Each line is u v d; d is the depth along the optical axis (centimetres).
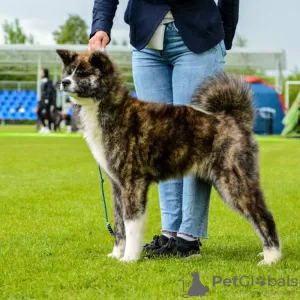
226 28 514
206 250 506
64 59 477
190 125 453
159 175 462
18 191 820
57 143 1808
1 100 3975
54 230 579
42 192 813
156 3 488
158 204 736
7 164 1176
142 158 452
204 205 488
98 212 678
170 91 506
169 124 453
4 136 2242
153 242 507
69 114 2761
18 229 584
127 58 2975
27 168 1107
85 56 474
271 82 4991
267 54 2945
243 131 450
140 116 455
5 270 423
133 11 494
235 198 445
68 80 459
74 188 853
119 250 476
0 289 380
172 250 482
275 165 1176
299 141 2098
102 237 551
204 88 466
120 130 455
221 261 450
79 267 431
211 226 606
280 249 450
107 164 461
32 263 444
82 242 529
